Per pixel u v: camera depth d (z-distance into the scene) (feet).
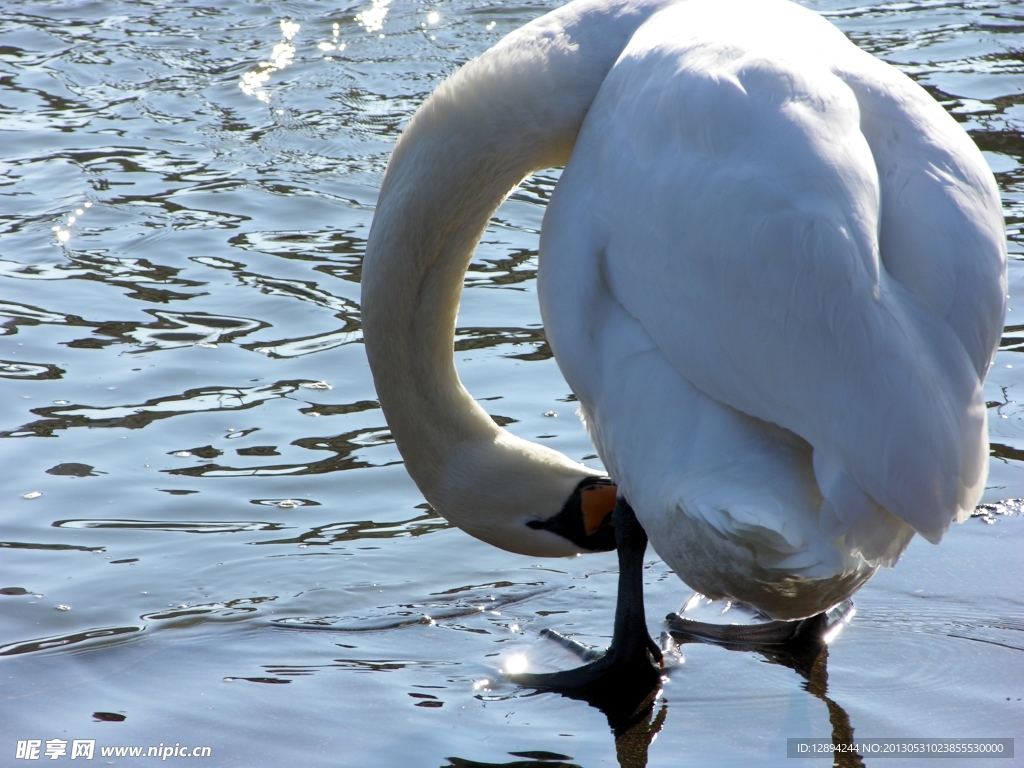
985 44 66.85
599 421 21.45
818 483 18.35
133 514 28.94
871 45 67.36
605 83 21.76
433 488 25.05
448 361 24.68
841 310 17.85
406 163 23.70
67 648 24.06
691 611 25.99
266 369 36.06
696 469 19.25
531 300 40.68
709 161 19.10
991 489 29.25
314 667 23.62
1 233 45.70
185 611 25.41
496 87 23.22
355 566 27.20
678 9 22.77
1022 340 36.42
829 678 23.09
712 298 18.92
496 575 27.17
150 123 57.41
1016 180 48.52
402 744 21.12
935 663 23.38
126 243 44.96
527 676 23.39
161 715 21.97
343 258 43.83
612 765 20.42
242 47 68.23
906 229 18.69
